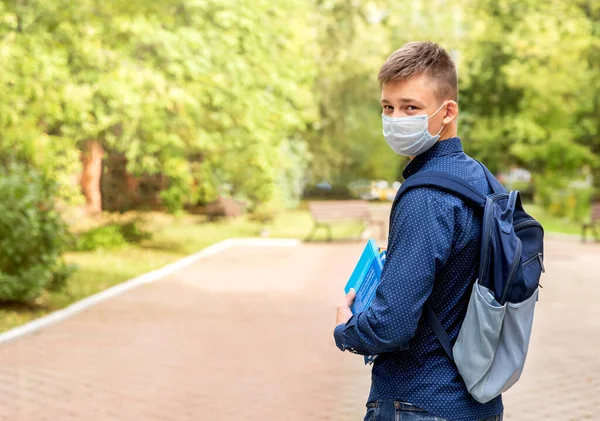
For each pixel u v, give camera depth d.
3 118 12.70
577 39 25.55
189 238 20.59
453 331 2.09
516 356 2.04
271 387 6.51
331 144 37.94
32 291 9.66
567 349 8.15
